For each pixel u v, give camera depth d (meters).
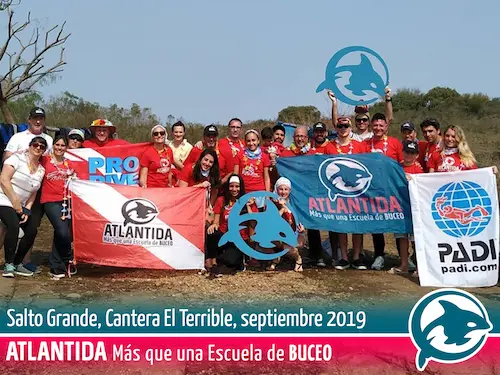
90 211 7.20
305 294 6.75
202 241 7.37
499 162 19.50
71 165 8.05
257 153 7.96
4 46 16.44
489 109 37.34
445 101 39.16
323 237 10.36
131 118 22.78
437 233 7.31
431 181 7.41
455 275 7.19
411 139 8.34
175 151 8.87
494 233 7.17
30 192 7.11
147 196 7.32
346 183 7.85
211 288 6.90
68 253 7.33
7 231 7.05
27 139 7.30
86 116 22.19
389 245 10.10
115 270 7.69
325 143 8.51
